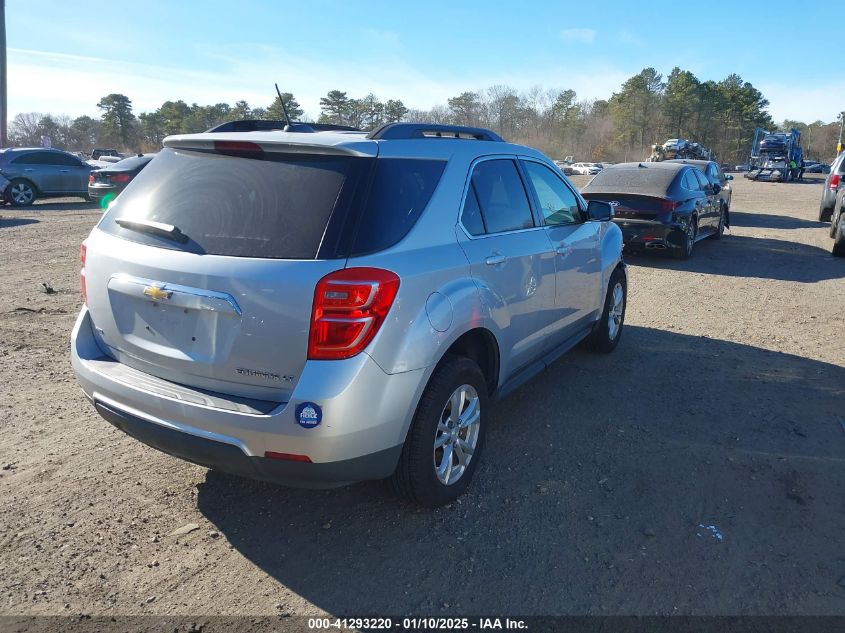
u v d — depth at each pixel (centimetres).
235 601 281
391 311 292
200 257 294
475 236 365
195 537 325
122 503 352
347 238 287
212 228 301
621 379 550
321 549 318
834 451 426
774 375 565
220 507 352
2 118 3106
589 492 372
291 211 293
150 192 333
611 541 327
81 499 354
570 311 493
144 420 308
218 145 322
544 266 433
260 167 311
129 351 324
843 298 868
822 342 665
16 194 1905
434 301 316
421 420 321
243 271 283
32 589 285
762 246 1333
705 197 1216
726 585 296
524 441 434
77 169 2017
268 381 286
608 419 471
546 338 459
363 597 285
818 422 470
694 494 372
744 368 582
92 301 340
